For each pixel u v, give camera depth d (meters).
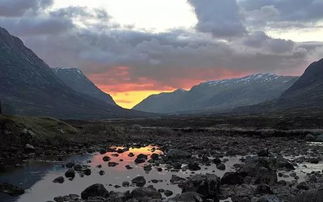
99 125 96.75
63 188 31.59
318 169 42.03
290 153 59.72
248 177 33.38
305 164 46.44
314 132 100.56
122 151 62.31
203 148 67.00
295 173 38.62
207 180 27.98
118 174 38.62
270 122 137.62
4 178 36.44
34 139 62.06
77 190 30.78
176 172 39.69
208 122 159.00
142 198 25.94
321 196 23.06
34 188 31.58
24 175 38.12
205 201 26.19
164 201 25.03
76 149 63.38
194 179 28.42
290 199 24.62
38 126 70.31
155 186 31.86
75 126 92.69
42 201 27.02
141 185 32.50
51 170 41.41
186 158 50.16
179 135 111.25
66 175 37.31
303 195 23.83
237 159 51.47
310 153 59.88
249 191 29.16
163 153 60.22
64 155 56.16
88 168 42.53
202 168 42.59
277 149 65.94
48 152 56.34
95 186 27.78
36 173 39.34
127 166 43.53
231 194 28.56
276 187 30.81
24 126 63.78
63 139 70.31
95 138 82.69
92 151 62.19
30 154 54.28
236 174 32.59
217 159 47.44
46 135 67.19
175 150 51.16
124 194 27.31
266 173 32.94
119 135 94.50
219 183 28.89
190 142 81.31
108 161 49.47
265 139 93.56
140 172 39.84
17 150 55.06
